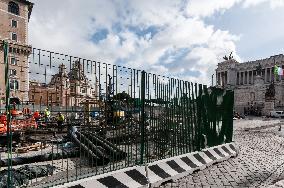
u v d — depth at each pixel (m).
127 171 6.05
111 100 5.98
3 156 8.34
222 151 10.02
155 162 6.87
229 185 6.62
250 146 13.71
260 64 90.38
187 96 8.48
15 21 55.88
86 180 5.20
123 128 6.43
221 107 10.73
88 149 7.28
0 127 10.70
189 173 7.64
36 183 5.68
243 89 78.38
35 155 8.16
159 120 7.30
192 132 8.70
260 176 7.57
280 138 17.69
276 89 78.00
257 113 62.12
